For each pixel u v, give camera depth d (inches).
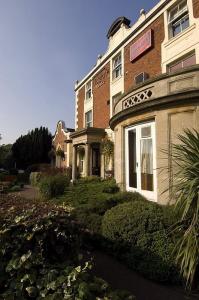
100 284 112.0
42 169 960.3
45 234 120.9
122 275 165.3
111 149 634.2
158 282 155.1
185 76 278.2
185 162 159.9
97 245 211.9
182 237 149.6
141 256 168.4
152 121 310.0
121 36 673.6
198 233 142.2
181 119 269.7
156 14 538.3
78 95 970.1
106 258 192.9
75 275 107.6
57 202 337.1
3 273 120.0
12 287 113.3
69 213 141.6
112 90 708.7
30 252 116.6
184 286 149.9
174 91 279.4
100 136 688.4
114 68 715.4
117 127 401.7
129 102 360.2
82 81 924.6
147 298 137.8
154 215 177.8
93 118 823.1
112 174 595.2
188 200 137.7
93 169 739.4
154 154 301.1
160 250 160.7
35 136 1408.7
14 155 1434.5
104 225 203.3
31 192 608.1
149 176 311.1
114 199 288.2
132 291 145.0
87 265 119.6
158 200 276.5
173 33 502.3
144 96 324.2
